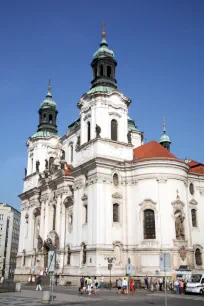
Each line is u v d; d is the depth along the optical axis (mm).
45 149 87938
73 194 67188
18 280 82125
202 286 45312
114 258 57094
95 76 71375
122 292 45812
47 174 79375
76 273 59469
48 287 57812
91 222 58594
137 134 87500
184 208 60625
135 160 62062
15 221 163875
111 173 61219
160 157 60844
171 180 60625
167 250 56406
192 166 75688
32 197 85250
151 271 55500
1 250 144500
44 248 74750
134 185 61625
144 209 59281
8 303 31641
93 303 33062
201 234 65375
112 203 59938
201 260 63531
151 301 35375
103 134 63281
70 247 65562
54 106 93250
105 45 73250
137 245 58281
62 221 69500
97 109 64750
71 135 80125
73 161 77625
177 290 46219
